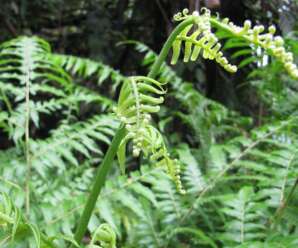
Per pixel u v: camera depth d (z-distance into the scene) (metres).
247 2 3.33
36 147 1.64
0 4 3.98
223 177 1.61
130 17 4.02
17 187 1.32
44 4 4.18
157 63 0.84
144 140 0.83
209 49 0.80
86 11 4.18
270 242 1.09
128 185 1.53
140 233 1.54
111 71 2.30
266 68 2.44
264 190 1.39
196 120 2.35
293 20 3.37
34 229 0.90
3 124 1.79
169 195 1.62
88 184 1.78
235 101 3.28
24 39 2.01
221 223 1.64
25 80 1.83
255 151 1.66
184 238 1.61
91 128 1.75
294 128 1.89
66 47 4.14
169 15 3.51
